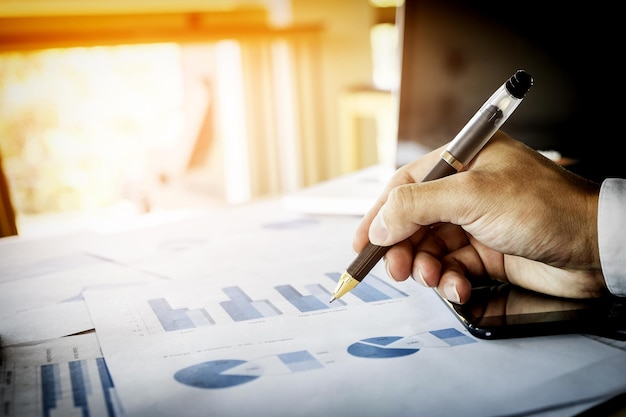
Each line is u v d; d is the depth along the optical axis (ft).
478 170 1.66
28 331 1.71
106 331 1.68
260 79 6.43
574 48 2.75
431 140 3.03
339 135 6.86
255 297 1.88
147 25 6.02
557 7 2.75
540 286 1.79
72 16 5.70
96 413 1.27
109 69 6.48
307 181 6.82
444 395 1.27
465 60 2.91
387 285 1.94
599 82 2.74
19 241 2.69
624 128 2.72
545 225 1.60
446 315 1.69
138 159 6.80
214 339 1.59
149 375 1.41
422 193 1.62
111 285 2.06
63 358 1.53
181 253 2.37
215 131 6.61
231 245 2.44
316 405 1.25
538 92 2.82
